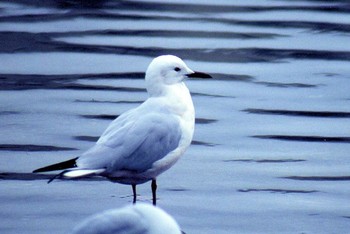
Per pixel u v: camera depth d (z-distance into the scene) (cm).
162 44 2017
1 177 1273
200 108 1614
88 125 1516
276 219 1123
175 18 2239
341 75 1819
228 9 2336
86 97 1669
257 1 2425
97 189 1242
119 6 2367
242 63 1894
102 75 1809
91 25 2173
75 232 546
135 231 540
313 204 1180
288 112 1596
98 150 1105
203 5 2375
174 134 1129
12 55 1934
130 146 1105
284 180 1270
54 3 2394
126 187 1254
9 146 1406
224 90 1722
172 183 1259
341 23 2197
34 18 2233
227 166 1327
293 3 2405
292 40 2058
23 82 1756
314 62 1906
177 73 1164
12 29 2122
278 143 1434
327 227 1101
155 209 548
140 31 2119
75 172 1078
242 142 1438
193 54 1945
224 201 1185
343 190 1234
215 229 1084
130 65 1875
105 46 2005
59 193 1219
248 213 1142
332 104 1645
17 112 1577
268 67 1870
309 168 1323
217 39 2058
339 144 1432
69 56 1933
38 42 2027
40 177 1282
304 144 1431
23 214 1133
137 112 1141
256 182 1261
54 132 1479
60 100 1648
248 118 1562
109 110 1596
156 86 1164
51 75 1806
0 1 2414
